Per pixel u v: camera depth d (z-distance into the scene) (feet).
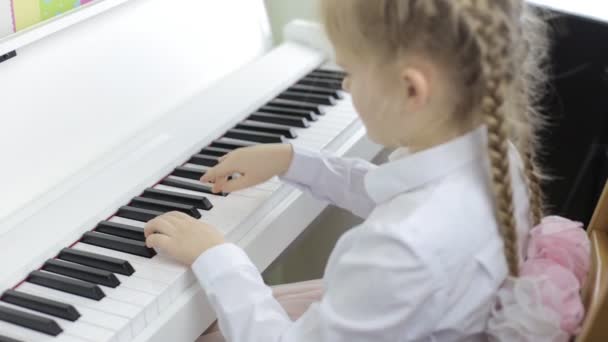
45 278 3.34
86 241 3.61
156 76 4.49
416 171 2.91
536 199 3.26
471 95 2.77
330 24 2.86
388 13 2.66
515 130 3.13
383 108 2.85
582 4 4.73
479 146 2.92
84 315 3.15
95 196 3.79
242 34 5.16
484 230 2.89
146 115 4.36
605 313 2.66
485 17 2.65
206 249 3.34
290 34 5.33
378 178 3.01
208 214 3.77
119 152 4.12
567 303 2.93
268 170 3.89
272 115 4.59
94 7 4.11
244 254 3.37
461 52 2.66
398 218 2.83
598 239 3.10
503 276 2.97
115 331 3.06
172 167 4.15
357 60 2.84
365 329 2.79
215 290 3.26
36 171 3.75
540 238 3.20
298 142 4.34
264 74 4.91
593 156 4.69
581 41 4.46
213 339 3.85
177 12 4.70
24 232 3.52
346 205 3.96
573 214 4.90
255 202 3.87
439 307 2.82
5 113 3.66
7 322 3.14
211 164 4.19
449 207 2.83
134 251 3.51
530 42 3.04
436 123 2.86
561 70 4.55
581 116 4.62
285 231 4.00
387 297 2.75
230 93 4.71
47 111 3.85
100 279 3.31
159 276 3.36
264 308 3.21
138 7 4.46
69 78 3.99
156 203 3.83
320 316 2.93
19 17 3.76
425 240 2.74
